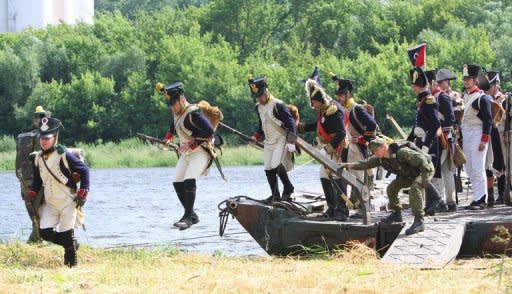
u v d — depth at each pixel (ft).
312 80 95.35
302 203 104.99
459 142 110.83
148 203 209.97
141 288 69.36
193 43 568.82
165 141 96.07
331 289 66.74
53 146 85.05
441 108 103.04
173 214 178.50
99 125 534.78
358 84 521.24
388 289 66.44
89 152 456.86
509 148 106.73
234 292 66.44
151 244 122.93
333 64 536.42
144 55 578.25
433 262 78.74
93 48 579.48
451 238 84.79
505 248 84.12
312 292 65.72
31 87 546.26
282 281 69.56
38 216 87.04
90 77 540.93
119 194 244.83
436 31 627.87
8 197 238.68
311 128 98.78
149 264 86.22
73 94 535.60
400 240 85.35
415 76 100.22
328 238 93.40
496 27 624.59
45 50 577.84
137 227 153.38
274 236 96.53
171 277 74.33
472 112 104.73
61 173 85.05
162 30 611.88
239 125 515.09
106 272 78.64
